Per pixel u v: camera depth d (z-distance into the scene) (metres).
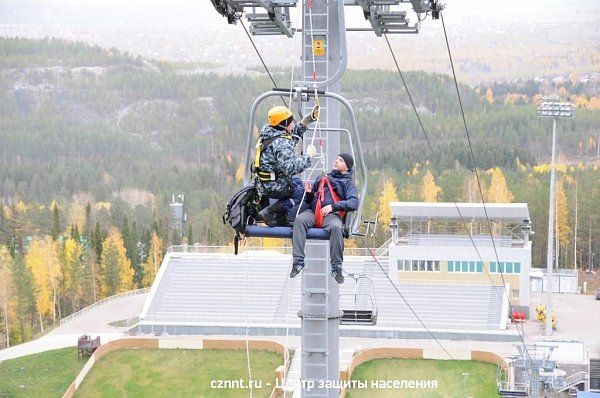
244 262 77.81
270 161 16.22
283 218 16.98
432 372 57.88
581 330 68.12
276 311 71.56
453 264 71.81
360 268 75.44
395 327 66.00
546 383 53.31
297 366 58.69
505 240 71.75
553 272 89.25
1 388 56.22
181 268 77.38
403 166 176.75
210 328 67.19
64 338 66.75
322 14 23.08
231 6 25.31
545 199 123.81
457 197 142.50
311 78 23.14
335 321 24.61
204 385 56.84
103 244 114.06
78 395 56.03
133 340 63.22
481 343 63.72
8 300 96.00
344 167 17.08
